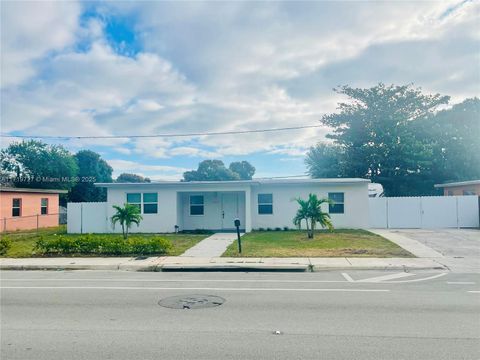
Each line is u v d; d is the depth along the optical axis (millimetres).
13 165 55688
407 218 24172
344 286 9414
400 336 5684
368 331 5926
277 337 5676
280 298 8148
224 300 8016
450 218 23797
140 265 12656
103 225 24812
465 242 16984
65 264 13055
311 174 53531
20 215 29844
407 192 39562
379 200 24422
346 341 5484
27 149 55594
